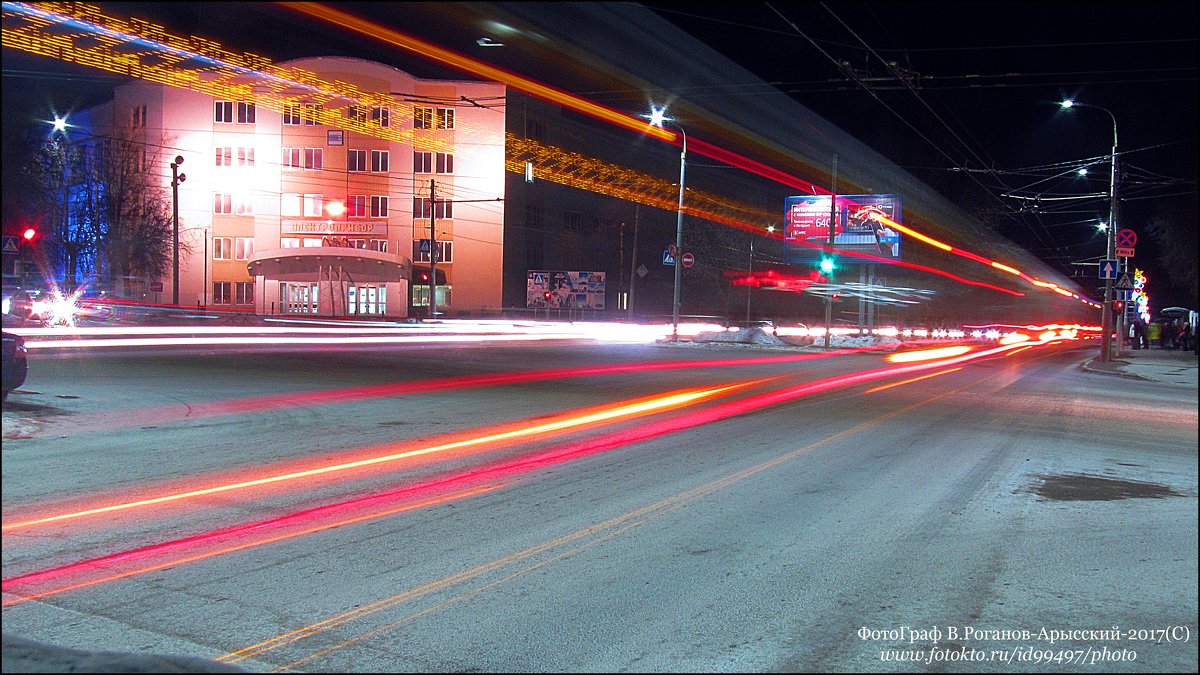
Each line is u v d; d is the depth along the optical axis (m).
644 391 18.67
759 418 14.38
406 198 65.69
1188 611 5.23
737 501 8.04
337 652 4.41
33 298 40.12
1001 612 5.18
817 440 11.99
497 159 65.25
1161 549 6.59
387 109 65.31
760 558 6.19
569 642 4.60
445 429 12.43
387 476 8.95
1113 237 32.78
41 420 11.98
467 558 6.07
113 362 21.48
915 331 59.94
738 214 78.62
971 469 9.96
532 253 68.94
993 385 22.72
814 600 5.33
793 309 76.06
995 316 74.56
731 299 68.56
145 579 5.51
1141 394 21.33
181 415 13.01
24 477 8.57
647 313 80.12
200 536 6.53
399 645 4.52
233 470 9.12
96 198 58.03
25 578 5.50
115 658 3.53
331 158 65.50
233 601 5.13
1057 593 5.54
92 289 56.38
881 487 8.81
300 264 60.66
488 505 7.71
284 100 65.38
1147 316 56.25
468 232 65.44
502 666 4.28
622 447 11.11
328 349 29.16
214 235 65.56
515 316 65.81
